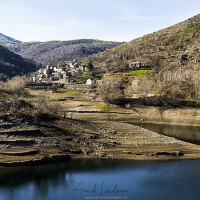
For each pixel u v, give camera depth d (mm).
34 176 77500
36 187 71062
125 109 179625
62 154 90750
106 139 107375
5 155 86688
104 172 81188
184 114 166250
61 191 69062
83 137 105812
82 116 164875
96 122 131250
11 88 194750
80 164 86938
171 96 187000
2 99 122438
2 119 104250
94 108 179500
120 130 122062
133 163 88688
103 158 92062
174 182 75000
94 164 87125
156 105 178500
